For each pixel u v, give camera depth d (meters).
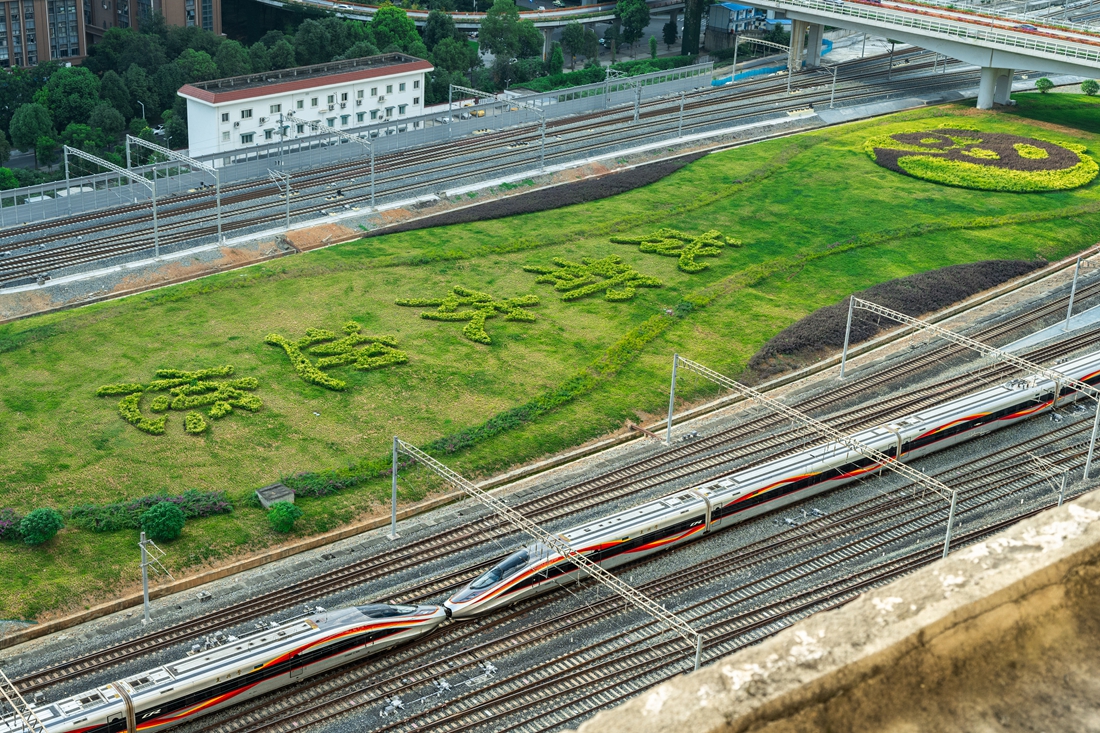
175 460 90.50
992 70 191.50
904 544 81.38
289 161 163.38
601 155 171.38
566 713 64.44
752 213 147.25
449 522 85.25
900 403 102.31
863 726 14.94
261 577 78.25
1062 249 139.00
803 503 86.44
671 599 75.06
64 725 58.56
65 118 188.00
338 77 181.12
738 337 114.94
